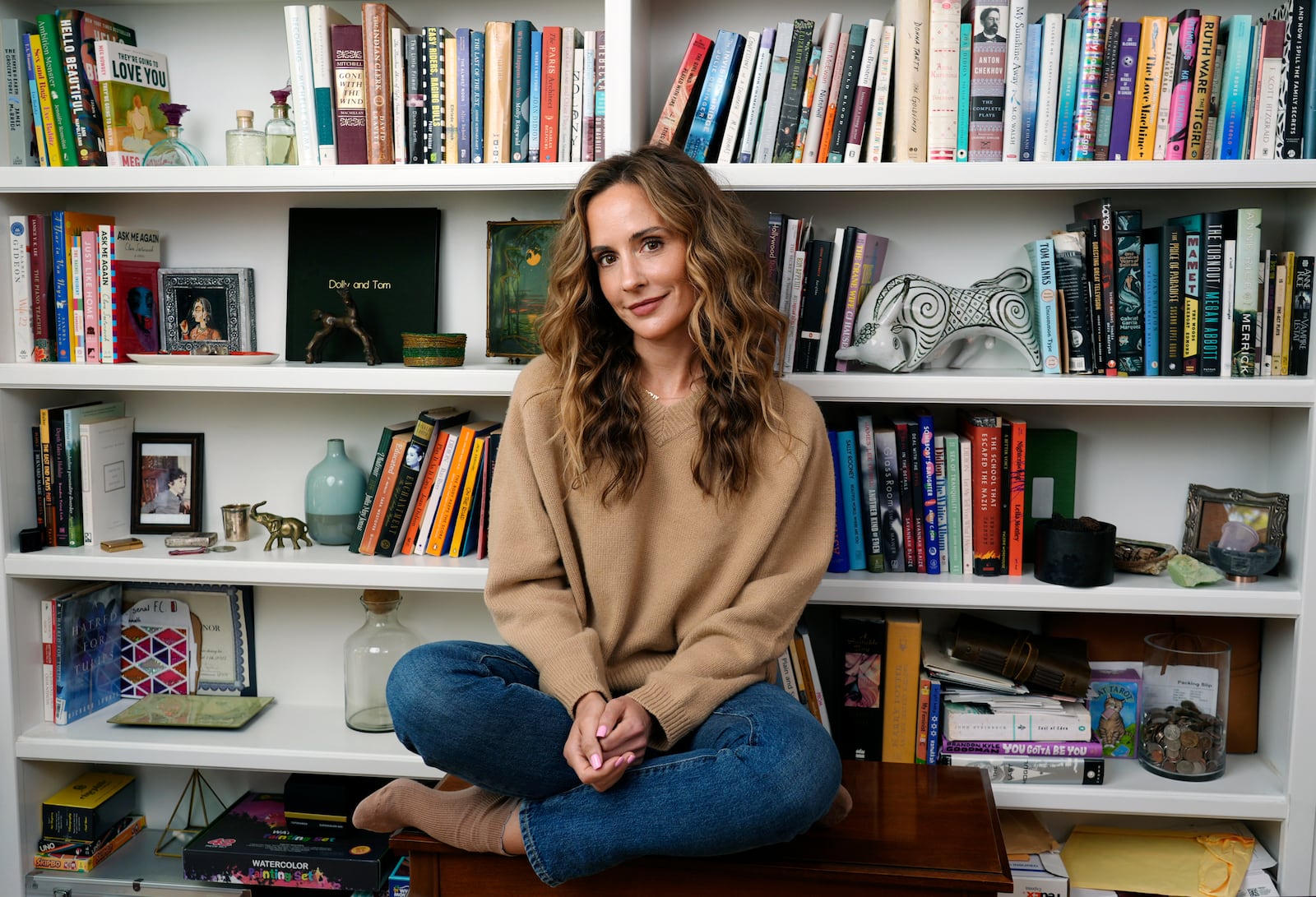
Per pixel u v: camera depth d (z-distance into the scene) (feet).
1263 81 4.91
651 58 5.75
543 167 5.15
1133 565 5.46
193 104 6.06
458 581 5.38
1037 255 5.25
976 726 5.34
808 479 4.64
